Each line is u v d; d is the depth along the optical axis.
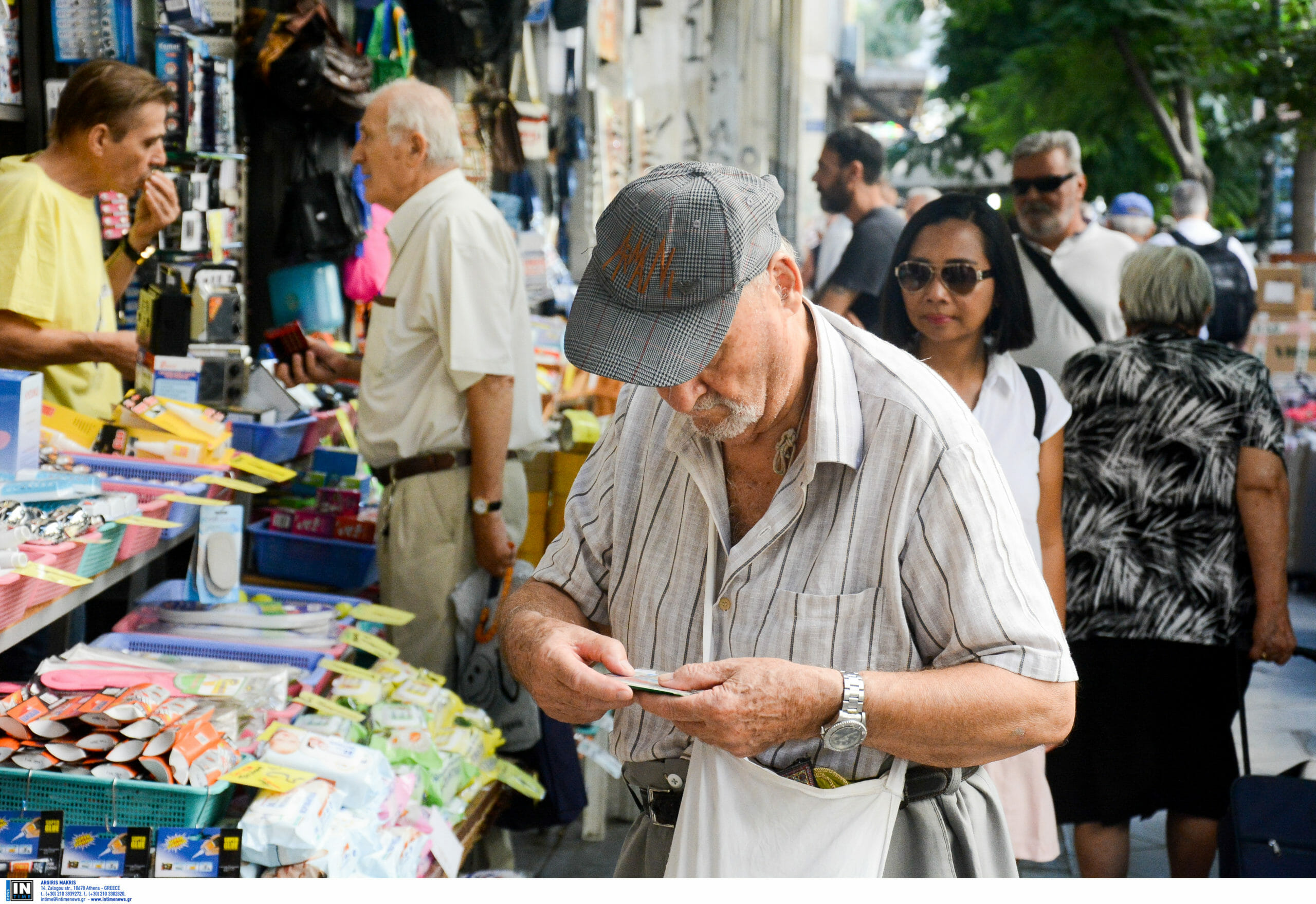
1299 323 8.51
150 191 3.17
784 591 1.54
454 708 2.93
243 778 2.04
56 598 2.11
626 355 1.37
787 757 1.57
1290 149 9.19
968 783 1.66
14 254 2.76
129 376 2.90
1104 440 3.13
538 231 5.69
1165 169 9.05
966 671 1.45
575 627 1.61
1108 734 3.13
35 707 1.98
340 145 4.27
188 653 2.54
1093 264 4.07
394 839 2.23
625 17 7.71
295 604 2.85
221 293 3.06
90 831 1.92
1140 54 7.79
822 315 1.56
